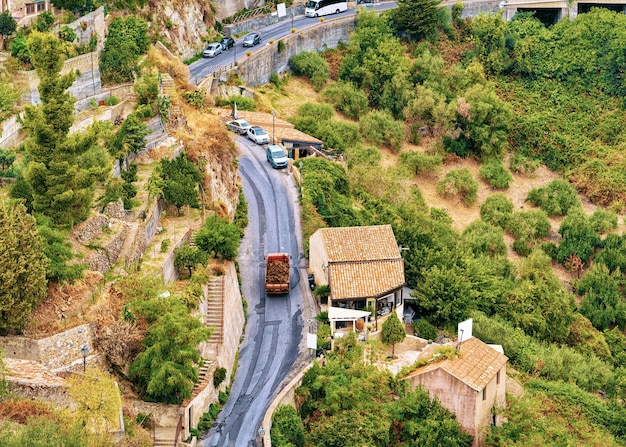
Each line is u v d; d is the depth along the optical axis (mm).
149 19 135250
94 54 108312
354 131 145375
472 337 82312
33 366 66000
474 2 179500
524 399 80438
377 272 91250
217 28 155125
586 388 94188
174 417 69875
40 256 69625
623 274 126812
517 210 143125
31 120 77125
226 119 129250
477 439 75688
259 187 113000
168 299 73500
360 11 168750
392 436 74875
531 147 158250
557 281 120750
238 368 82875
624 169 151500
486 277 103375
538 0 182125
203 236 89938
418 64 162250
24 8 110875
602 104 166250
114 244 80125
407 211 117062
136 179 93500
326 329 86688
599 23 173750
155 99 106625
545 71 171125
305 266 98750
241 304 90750
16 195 78250
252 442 72438
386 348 86125
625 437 85875
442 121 152750
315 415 76750
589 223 134250
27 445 56094
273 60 155250
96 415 63375
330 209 108312
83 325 69250
